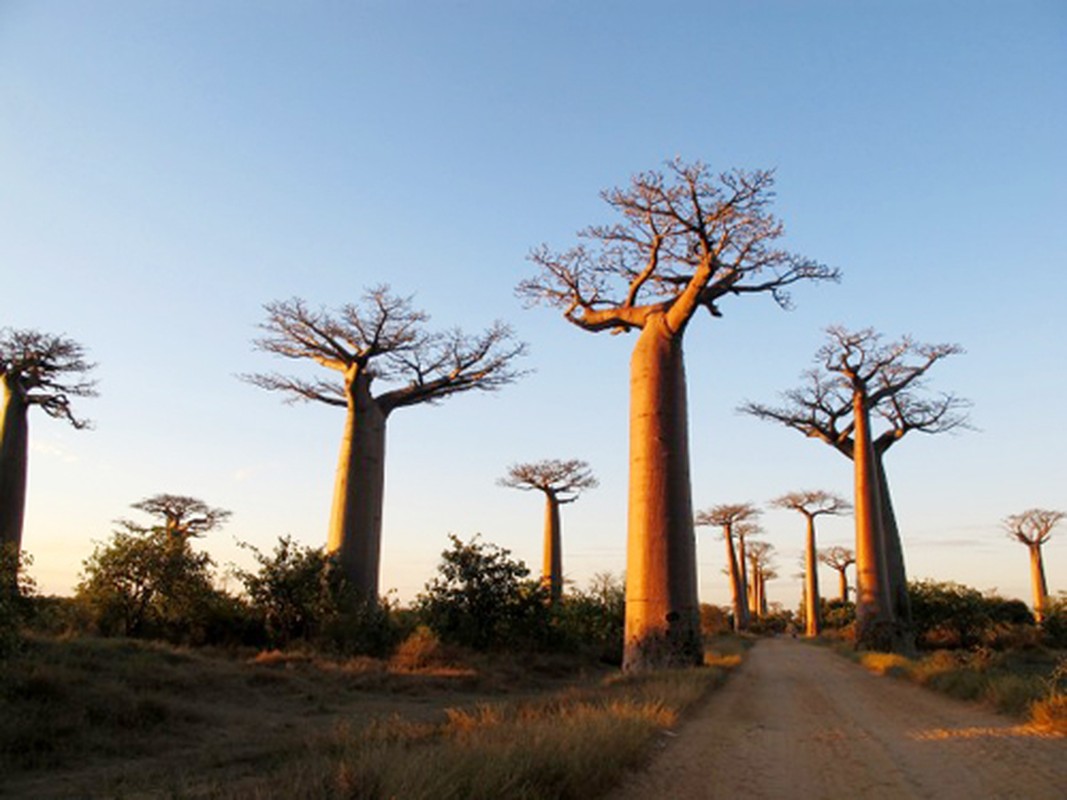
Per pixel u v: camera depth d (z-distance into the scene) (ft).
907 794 19.30
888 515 108.47
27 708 31.96
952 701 40.09
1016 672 53.01
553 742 19.89
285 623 68.64
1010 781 20.33
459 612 77.71
